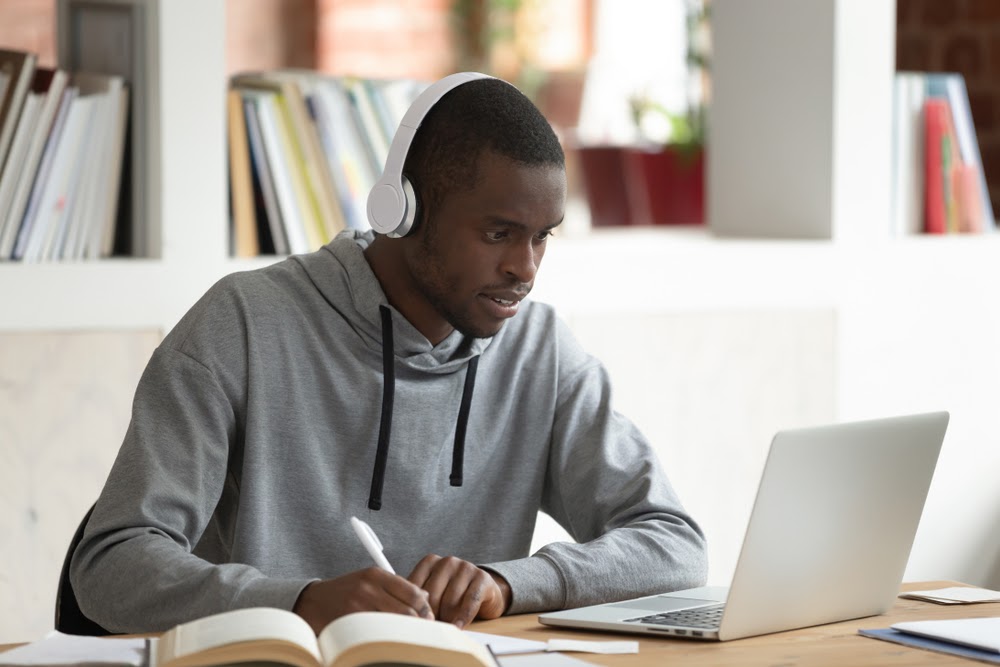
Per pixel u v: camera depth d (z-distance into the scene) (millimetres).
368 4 6152
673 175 5293
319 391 2180
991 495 4352
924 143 4223
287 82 3367
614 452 2295
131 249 3260
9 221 3035
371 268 2232
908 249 4105
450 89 2043
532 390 2348
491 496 2309
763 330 3877
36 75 3145
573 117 6273
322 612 1706
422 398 2221
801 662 1621
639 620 1804
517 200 1978
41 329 3020
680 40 6121
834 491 1771
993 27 4816
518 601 1905
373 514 2193
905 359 4125
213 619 1507
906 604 2002
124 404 3117
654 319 3711
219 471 2059
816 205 4027
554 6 6426
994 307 4277
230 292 2170
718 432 3830
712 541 3857
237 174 3291
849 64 3971
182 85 3133
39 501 3041
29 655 1520
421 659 1414
